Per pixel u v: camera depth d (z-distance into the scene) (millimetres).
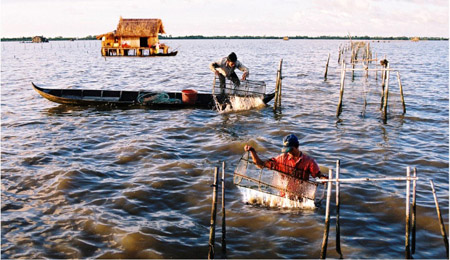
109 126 14172
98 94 18891
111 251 6293
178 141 12203
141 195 8234
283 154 7594
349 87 24406
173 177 9141
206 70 37250
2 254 6223
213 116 15734
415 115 16016
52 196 8219
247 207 7727
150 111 16781
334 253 6223
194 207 7789
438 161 10414
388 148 11508
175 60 53906
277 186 7590
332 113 16484
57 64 47469
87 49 112625
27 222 7180
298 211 7547
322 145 11883
